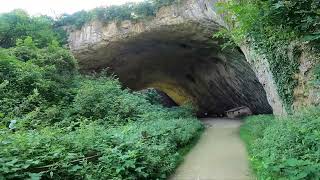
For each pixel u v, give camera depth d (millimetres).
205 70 27703
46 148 5566
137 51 23438
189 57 25969
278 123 9125
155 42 21969
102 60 22859
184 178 7102
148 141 8609
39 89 12664
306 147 5691
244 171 7344
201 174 7367
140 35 20328
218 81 27141
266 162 5102
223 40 18688
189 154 10195
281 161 5078
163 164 7465
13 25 17969
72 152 6020
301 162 4047
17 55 14602
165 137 10031
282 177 4707
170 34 20250
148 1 19500
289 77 8859
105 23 20531
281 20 7016
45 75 13914
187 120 17938
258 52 9852
